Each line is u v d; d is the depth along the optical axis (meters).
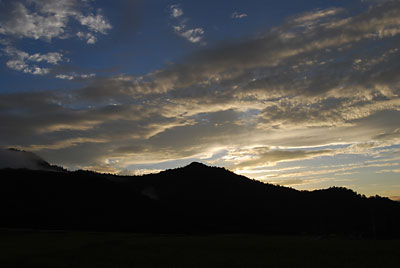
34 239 89.69
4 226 164.88
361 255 61.03
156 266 47.91
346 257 58.06
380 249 72.69
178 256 58.41
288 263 51.25
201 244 82.44
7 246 70.75
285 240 103.62
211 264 50.09
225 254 61.94
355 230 170.50
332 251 67.81
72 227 179.12
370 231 161.50
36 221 181.38
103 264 49.44
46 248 68.19
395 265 49.84
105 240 89.06
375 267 48.12
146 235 116.06
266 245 81.38
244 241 94.56
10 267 47.62
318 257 58.03
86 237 98.31
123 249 68.94
